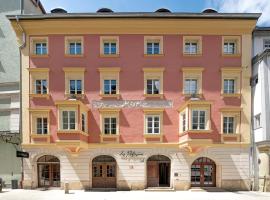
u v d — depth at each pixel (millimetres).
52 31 27719
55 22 27438
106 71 27359
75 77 27531
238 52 27578
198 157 26844
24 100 27516
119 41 27656
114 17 27047
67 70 27312
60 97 27359
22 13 29859
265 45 27969
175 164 26719
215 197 22719
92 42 27688
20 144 27375
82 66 27531
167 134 26984
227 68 27234
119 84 27359
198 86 27422
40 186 27203
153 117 27250
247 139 26953
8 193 24438
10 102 28344
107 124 27359
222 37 27641
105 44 28031
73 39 27844
